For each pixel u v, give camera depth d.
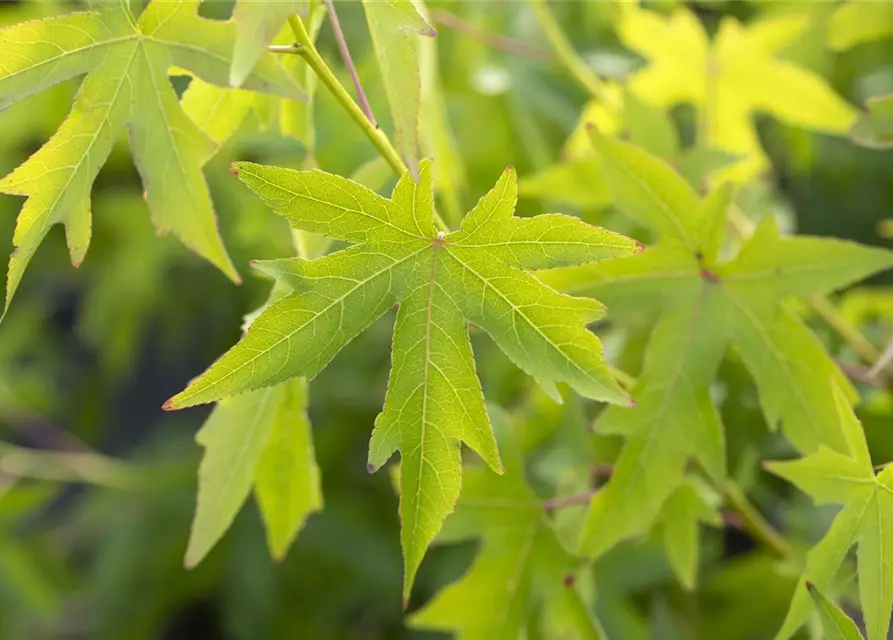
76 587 1.11
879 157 0.93
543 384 0.51
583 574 0.65
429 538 0.51
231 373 0.50
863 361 0.72
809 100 0.75
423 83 0.65
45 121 0.96
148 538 1.04
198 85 0.57
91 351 1.28
